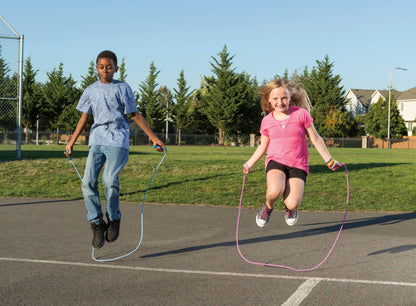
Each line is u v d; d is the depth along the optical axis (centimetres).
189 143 5881
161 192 1139
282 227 728
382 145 5769
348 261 513
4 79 1775
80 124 506
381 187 1233
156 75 5747
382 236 660
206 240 625
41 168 1441
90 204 492
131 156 2152
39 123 5634
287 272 466
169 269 475
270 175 498
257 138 5616
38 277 442
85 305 364
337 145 5812
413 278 445
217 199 1044
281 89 497
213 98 5638
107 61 485
